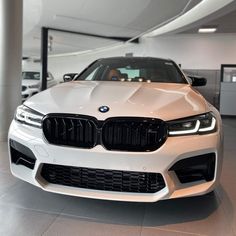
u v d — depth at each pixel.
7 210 2.13
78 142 1.94
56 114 1.97
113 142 1.89
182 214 2.17
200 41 11.72
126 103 2.00
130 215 2.12
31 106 2.14
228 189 2.73
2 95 4.45
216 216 2.16
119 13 8.23
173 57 12.12
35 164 2.04
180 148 1.87
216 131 2.01
